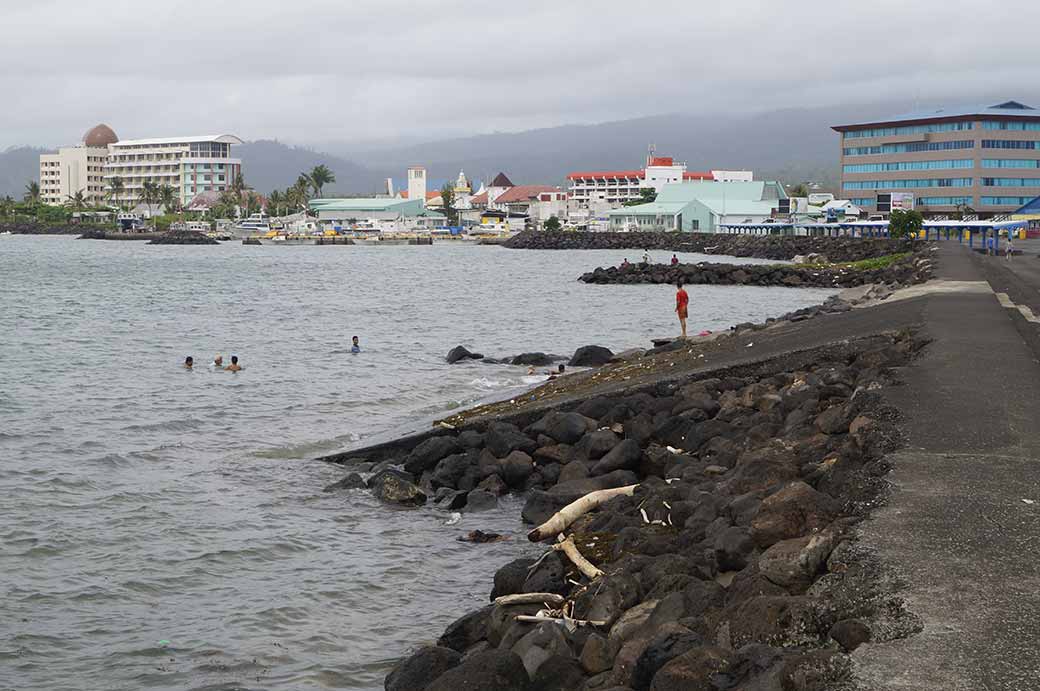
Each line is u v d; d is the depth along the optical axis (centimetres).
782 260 13888
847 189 18850
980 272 5841
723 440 1977
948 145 17225
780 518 1140
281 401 3331
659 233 19200
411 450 2434
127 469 2330
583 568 1308
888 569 913
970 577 898
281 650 1310
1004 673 725
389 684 1082
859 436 1481
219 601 1484
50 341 5091
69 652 1307
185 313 6731
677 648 828
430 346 4934
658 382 2669
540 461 2177
